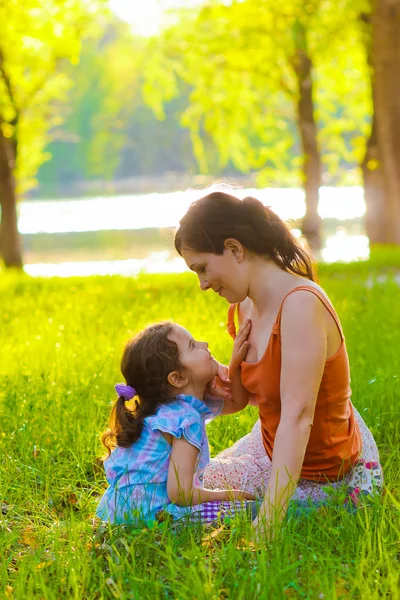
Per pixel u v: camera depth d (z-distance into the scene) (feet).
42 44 69.46
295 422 12.55
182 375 13.89
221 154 91.15
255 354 13.56
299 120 86.33
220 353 25.04
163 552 12.23
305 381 12.55
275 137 89.51
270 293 13.07
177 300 36.96
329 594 10.69
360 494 13.73
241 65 80.12
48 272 80.07
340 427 13.47
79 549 12.62
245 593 10.96
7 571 12.66
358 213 151.64
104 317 33.91
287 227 13.21
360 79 84.17
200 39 78.79
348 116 92.27
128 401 15.19
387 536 12.46
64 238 133.69
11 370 25.00
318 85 89.15
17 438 18.22
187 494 13.42
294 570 11.47
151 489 13.61
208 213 12.82
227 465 14.93
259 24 74.08
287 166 93.50
